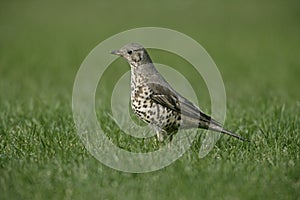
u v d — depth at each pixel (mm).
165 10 54844
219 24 47969
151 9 55406
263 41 40188
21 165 10461
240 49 36625
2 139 12703
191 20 49719
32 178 9844
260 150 11734
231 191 9312
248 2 58281
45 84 23594
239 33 43781
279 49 36812
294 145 12016
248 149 11875
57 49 36312
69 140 12391
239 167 10375
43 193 9328
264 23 48750
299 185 9602
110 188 9523
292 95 20531
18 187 9492
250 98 19578
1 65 29578
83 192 9367
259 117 15062
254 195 9164
